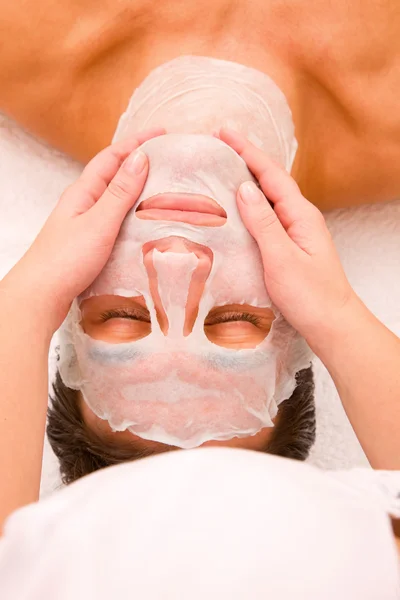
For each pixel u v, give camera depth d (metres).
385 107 0.94
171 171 0.70
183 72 0.89
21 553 0.25
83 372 0.77
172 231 0.70
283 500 0.25
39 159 1.16
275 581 0.23
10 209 1.17
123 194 0.70
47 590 0.23
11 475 0.57
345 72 0.92
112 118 0.99
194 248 0.70
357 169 1.01
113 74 0.96
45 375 0.66
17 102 1.03
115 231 0.70
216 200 0.70
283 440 0.81
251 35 0.90
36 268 0.69
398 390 0.67
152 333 0.73
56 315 0.69
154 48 0.91
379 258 1.14
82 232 0.70
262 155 0.73
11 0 0.91
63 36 0.94
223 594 0.22
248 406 0.75
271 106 0.89
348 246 1.14
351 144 0.98
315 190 1.04
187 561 0.23
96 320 0.76
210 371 0.73
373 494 0.31
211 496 0.25
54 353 1.04
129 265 0.72
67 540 0.24
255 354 0.75
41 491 1.01
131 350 0.73
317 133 0.97
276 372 0.77
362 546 0.24
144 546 0.24
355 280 1.14
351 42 0.90
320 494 0.26
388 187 1.05
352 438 1.08
